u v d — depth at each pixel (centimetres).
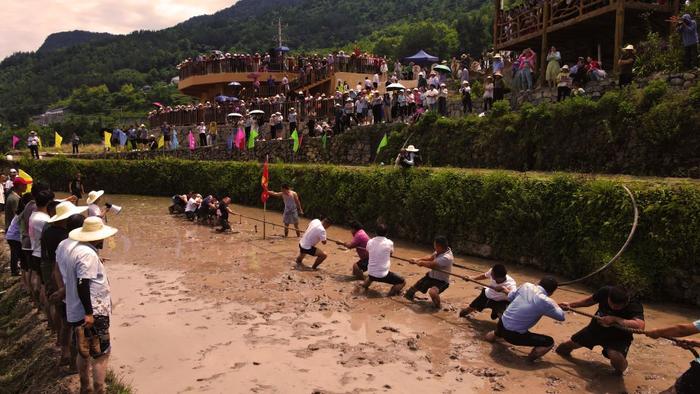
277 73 3775
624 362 636
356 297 978
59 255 574
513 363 686
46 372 702
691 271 880
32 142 3300
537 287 698
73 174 3078
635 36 1859
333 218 1838
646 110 1291
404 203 1506
